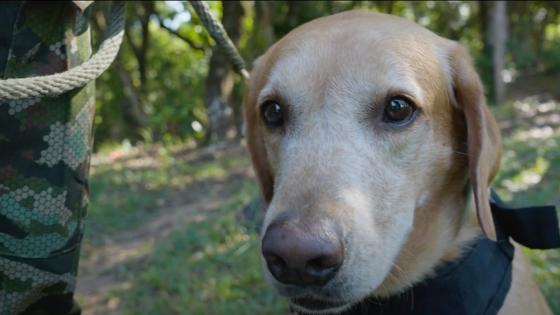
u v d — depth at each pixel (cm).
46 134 45
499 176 121
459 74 52
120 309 94
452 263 53
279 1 114
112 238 129
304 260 41
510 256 53
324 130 48
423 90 49
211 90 233
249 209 122
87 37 48
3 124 44
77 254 47
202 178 173
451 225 53
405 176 49
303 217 42
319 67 49
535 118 202
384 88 48
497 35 192
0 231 44
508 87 332
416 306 52
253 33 173
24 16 44
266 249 41
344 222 43
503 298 51
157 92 356
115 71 306
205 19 58
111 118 327
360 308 52
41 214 45
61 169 45
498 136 52
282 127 51
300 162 46
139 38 374
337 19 53
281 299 89
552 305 74
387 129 48
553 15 383
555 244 52
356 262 43
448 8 140
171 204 151
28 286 45
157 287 100
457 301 51
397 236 48
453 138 53
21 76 44
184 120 318
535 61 405
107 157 253
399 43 50
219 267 103
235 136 234
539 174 122
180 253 111
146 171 190
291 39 52
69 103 45
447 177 53
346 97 48
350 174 46
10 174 44
